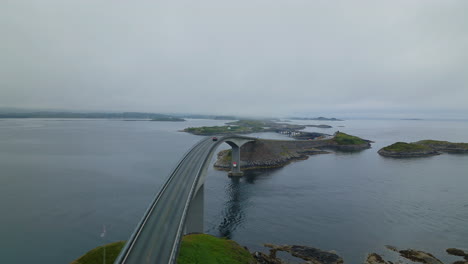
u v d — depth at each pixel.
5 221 67.81
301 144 196.50
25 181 102.38
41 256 53.31
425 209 76.62
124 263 29.50
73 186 96.81
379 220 68.88
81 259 36.91
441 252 54.06
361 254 52.88
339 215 71.94
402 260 50.44
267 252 53.28
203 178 62.97
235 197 86.50
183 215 39.34
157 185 99.31
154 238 34.47
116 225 66.44
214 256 40.91
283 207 77.62
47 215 71.56
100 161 142.75
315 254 52.34
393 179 111.62
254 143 148.62
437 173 124.00
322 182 105.81
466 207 78.31
